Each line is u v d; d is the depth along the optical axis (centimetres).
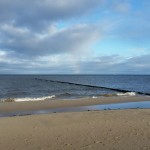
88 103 2233
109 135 881
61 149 724
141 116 1291
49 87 5553
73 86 5988
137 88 5331
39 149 726
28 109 1847
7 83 7394
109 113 1401
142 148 723
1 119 1209
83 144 771
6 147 746
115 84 7350
